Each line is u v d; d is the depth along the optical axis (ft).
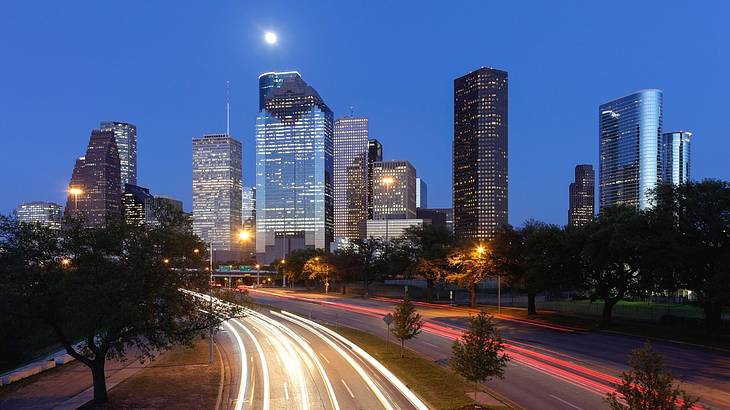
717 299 129.49
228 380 95.09
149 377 95.91
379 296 360.07
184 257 83.15
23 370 100.89
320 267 395.34
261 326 183.01
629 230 153.58
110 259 75.82
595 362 111.65
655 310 203.00
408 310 117.08
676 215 150.82
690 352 127.03
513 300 307.78
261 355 121.90
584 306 237.25
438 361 113.70
